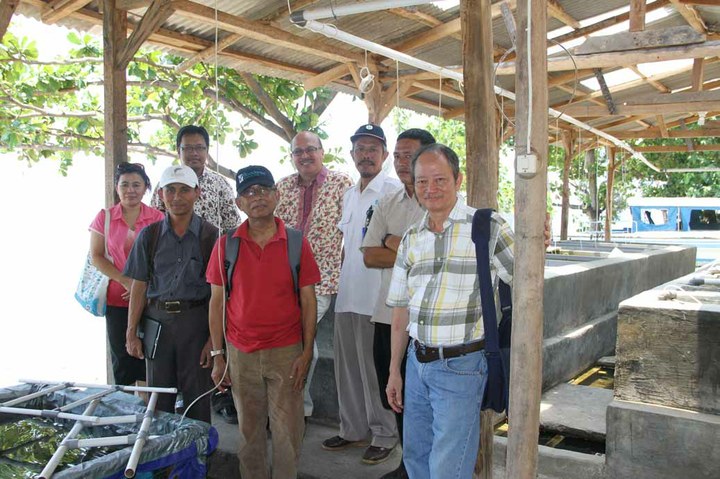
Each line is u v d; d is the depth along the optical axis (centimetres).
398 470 322
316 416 431
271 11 530
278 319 310
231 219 417
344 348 371
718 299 340
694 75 751
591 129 955
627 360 322
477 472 281
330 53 587
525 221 189
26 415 296
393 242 309
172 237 337
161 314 335
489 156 275
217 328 323
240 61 619
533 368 192
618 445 317
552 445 381
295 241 313
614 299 622
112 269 382
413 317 245
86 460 261
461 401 234
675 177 1928
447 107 925
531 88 183
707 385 303
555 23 671
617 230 1884
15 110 818
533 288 190
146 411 273
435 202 236
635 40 499
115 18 462
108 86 462
